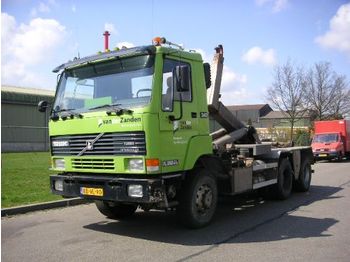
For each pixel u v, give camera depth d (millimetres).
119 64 7469
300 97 41781
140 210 9852
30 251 6570
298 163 12391
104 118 7273
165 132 7133
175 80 7301
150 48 7098
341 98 45406
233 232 7660
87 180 7406
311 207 10125
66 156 7828
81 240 7199
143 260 6066
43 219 8883
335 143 28328
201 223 7941
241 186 9273
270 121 64188
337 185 14352
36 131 38500
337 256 6168
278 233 7570
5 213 9180
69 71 8141
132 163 7008
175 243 6949
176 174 7363
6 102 37750
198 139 7855
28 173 15398
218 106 10570
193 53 7957
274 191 11117
